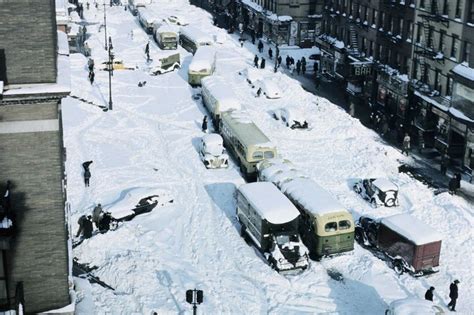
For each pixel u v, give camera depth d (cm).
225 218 3872
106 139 5047
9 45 1639
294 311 2989
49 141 1747
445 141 5362
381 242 3538
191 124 5497
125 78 6675
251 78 6769
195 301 2572
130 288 3027
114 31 8875
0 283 1822
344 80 7312
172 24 9188
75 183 4219
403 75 6206
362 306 3069
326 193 3634
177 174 4494
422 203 4156
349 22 7288
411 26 6044
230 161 4759
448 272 3419
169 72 7056
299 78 7594
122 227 3538
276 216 3356
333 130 5434
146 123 5469
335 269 3381
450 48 5400
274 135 5316
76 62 6962
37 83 1680
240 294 3089
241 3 10375
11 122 1706
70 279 2062
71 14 9369
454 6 5312
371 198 4144
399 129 5703
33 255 1825
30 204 1783
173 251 3462
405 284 3275
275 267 3300
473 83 4881
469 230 3803
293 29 8969
